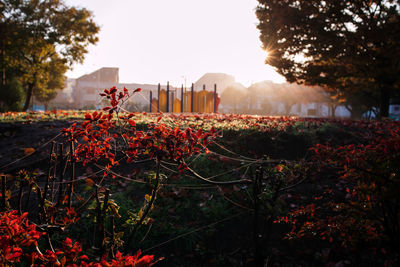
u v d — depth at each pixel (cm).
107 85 5903
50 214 245
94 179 414
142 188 410
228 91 5716
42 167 452
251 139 566
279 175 267
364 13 1625
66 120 710
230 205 380
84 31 2644
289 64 1850
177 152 233
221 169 455
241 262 313
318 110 5666
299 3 1766
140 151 243
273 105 6022
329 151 244
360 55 1625
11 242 163
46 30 2514
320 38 1667
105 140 252
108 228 326
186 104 2528
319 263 315
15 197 359
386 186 211
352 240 260
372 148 225
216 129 566
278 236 348
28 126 632
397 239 221
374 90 2392
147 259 154
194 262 316
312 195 400
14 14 2419
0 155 486
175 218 364
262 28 1855
